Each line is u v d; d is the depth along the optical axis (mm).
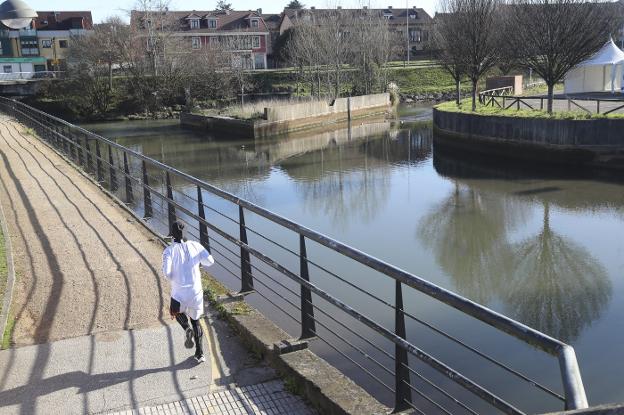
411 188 21672
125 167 12320
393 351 8250
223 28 80500
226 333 5664
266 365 5039
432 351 8656
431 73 67250
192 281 5059
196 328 5062
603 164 23125
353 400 4191
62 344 5465
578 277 12289
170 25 64750
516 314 10547
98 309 6281
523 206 18375
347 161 28594
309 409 4375
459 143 30406
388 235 15602
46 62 81188
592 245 14375
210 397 4535
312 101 46719
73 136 21281
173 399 4504
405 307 10219
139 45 60469
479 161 26766
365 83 59875
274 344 5031
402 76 66812
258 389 4656
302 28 65375
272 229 15391
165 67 59719
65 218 10539
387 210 18391
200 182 7383
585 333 9594
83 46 60125
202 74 59594
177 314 5098
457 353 8570
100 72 60688
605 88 39531
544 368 8094
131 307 6305
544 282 12016
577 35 25391
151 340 5520
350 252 4164
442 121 32562
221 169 27250
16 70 79812
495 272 12734
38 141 23562
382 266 3857
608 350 8922
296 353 4977
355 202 19625
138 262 7855
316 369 4652
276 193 21406
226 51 62094
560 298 11180
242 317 5762
